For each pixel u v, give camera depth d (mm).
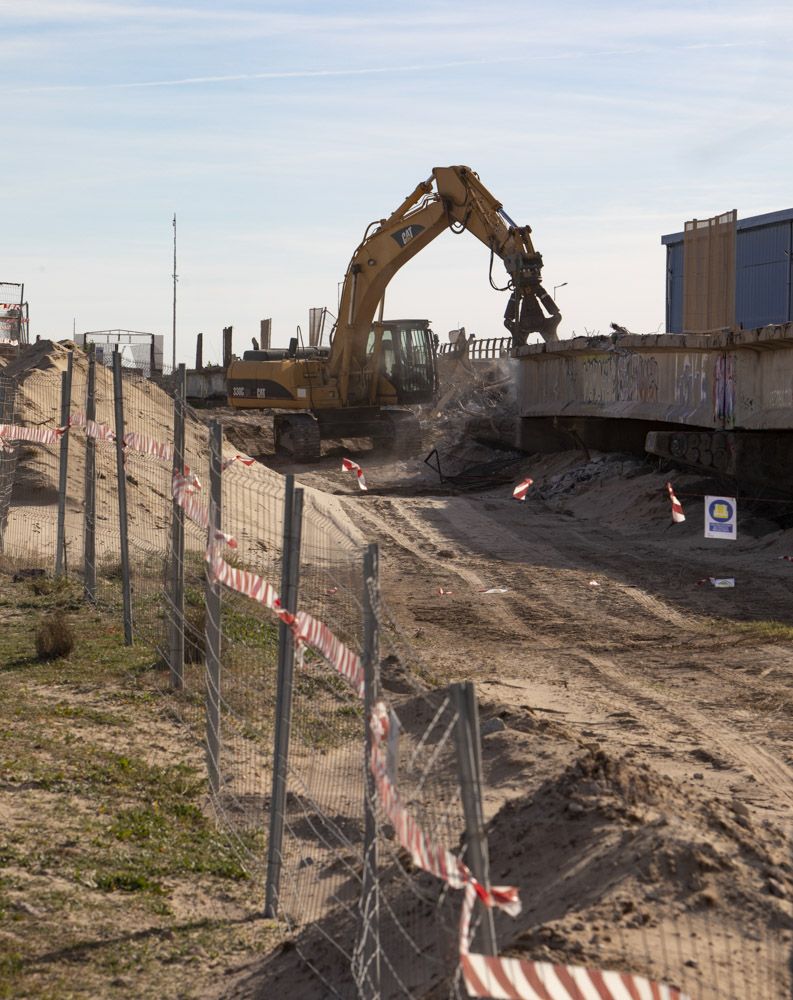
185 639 12719
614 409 36969
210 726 8930
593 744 10109
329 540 7762
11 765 9227
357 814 7961
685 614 19500
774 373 27516
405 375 47031
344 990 5383
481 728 10555
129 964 6188
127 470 27094
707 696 13445
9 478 22016
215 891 7340
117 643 14047
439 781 7027
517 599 20969
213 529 9266
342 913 6316
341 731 9867
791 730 11617
